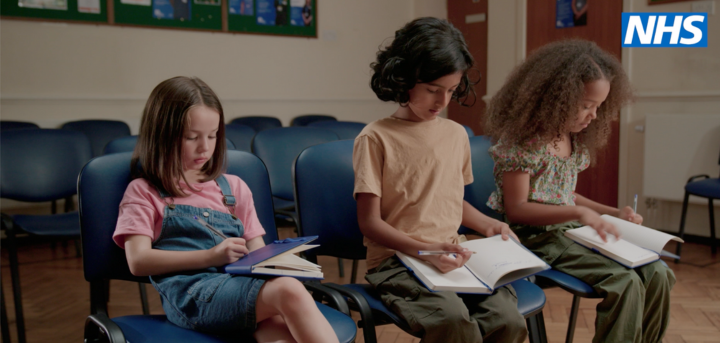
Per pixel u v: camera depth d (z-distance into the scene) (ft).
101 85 12.89
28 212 11.82
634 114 12.03
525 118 5.08
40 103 12.17
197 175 4.21
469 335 3.75
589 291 4.65
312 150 4.90
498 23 14.48
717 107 10.86
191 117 3.80
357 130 10.29
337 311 3.86
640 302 4.50
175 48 13.74
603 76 4.97
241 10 14.53
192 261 3.54
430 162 4.52
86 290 8.61
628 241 4.96
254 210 4.47
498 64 14.62
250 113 14.92
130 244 3.69
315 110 15.92
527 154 5.06
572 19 12.91
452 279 3.96
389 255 4.50
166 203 3.92
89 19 12.58
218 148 4.25
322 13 15.75
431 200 4.51
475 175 5.65
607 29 12.32
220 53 14.37
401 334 6.87
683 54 11.23
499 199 5.46
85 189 3.94
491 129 5.62
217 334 3.52
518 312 4.01
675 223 11.71
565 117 4.96
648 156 11.59
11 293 8.50
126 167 4.14
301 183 4.77
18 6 11.83
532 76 5.17
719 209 11.09
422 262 4.14
